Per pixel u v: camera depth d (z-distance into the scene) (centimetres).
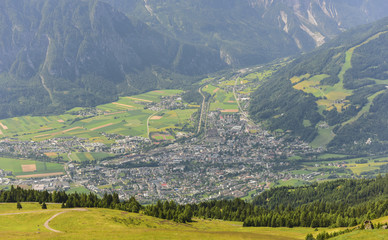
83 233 13725
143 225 16475
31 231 14300
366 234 12775
